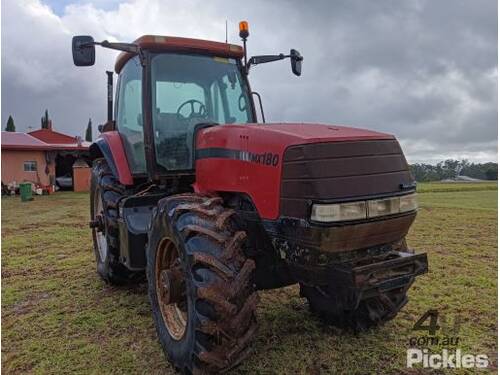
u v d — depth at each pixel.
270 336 3.15
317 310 3.25
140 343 3.12
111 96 4.64
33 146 18.25
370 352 2.92
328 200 2.22
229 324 2.32
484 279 4.41
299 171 2.29
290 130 2.57
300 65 3.96
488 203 11.42
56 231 7.80
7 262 5.47
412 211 2.55
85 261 5.51
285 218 2.36
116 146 4.04
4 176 17.69
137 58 3.65
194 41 3.49
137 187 3.94
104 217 4.14
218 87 3.64
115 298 4.07
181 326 2.72
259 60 3.86
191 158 3.38
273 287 2.88
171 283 2.71
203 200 2.72
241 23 3.78
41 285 4.48
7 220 9.30
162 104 3.39
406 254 2.55
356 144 2.40
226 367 2.35
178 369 2.62
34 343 3.14
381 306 2.98
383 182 2.41
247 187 2.62
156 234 2.87
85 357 2.92
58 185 19.78
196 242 2.44
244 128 2.74
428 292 4.03
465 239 6.48
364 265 2.37
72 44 3.21
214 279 2.34
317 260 2.30
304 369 2.71
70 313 3.70
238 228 2.58
